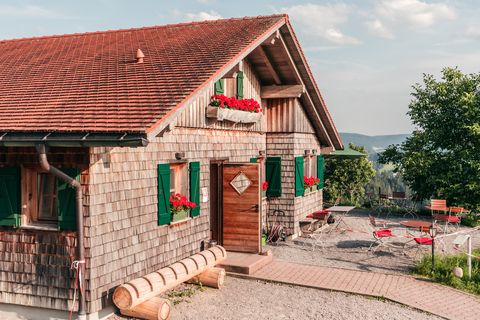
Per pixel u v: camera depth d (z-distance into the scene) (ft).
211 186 43.68
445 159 72.23
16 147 28.53
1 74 37.35
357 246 47.93
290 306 30.68
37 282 28.32
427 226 43.04
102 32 47.29
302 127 55.11
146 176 32.24
